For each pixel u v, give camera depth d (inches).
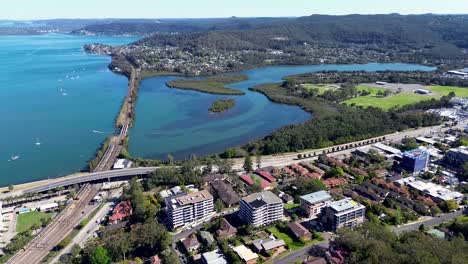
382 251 7342.5
